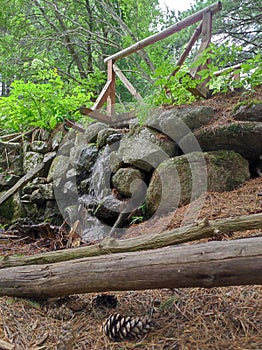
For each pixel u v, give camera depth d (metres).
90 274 1.67
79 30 10.09
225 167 3.54
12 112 5.36
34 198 4.79
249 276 1.31
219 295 1.75
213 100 4.39
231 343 1.37
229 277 1.34
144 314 1.69
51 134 5.23
